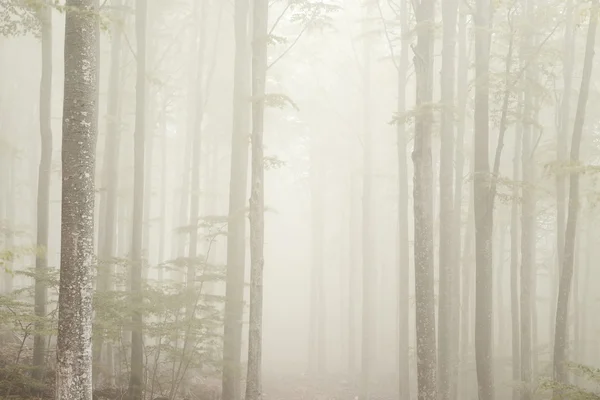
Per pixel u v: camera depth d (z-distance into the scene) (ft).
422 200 42.86
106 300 40.42
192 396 51.72
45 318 34.45
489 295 43.06
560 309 41.73
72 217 27.37
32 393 37.78
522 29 47.09
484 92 43.93
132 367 43.65
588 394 29.32
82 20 27.81
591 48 41.75
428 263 42.63
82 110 27.78
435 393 41.96
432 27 43.19
